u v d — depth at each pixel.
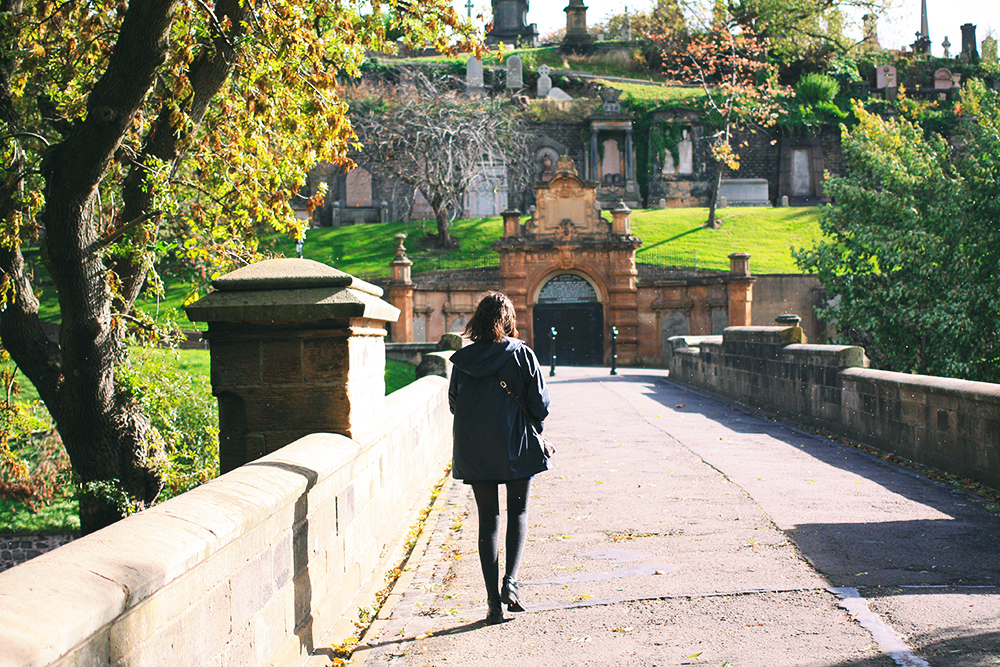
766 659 3.69
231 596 3.08
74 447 10.83
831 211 26.47
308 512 4.10
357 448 4.92
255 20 10.11
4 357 11.59
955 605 4.24
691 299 39.28
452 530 6.87
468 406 4.67
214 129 11.75
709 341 20.33
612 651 3.93
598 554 5.69
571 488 8.09
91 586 2.13
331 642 4.23
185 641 2.66
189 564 2.63
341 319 4.97
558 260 39.66
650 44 68.94
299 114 11.16
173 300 36.62
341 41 11.55
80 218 9.65
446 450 11.37
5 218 10.31
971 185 23.50
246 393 5.02
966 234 23.27
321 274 4.99
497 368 4.62
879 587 4.62
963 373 22.48
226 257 12.45
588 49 70.19
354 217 54.59
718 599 4.56
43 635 1.82
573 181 39.91
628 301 39.47
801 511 6.70
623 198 55.81
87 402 10.58
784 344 14.24
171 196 10.48
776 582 4.81
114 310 11.27
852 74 64.06
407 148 47.03
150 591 2.38
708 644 3.92
